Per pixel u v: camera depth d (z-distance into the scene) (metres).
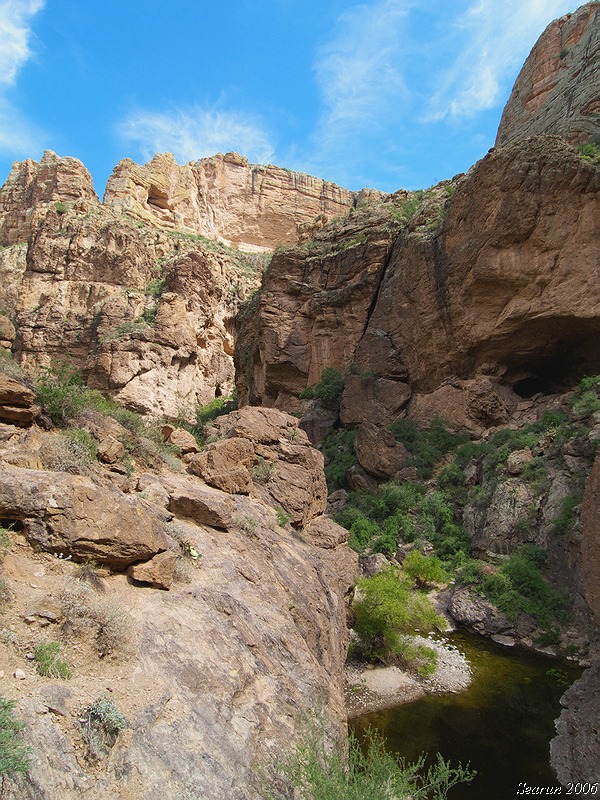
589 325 25.09
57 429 8.56
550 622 16.05
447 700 12.52
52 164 69.56
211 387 57.75
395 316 33.06
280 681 6.64
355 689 12.93
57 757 3.93
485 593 17.77
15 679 4.48
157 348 50.94
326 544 13.72
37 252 57.91
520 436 24.05
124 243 58.78
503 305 27.39
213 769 4.67
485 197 27.20
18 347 53.28
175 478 10.45
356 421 32.28
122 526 6.88
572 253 24.91
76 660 5.11
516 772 9.66
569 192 24.89
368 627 14.42
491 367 28.88
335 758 5.38
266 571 9.09
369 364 33.44
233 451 12.41
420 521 23.72
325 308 37.53
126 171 70.88
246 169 98.81
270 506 12.40
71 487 6.78
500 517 20.72
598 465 10.81
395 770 5.48
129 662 5.40
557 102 39.41
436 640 16.30
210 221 90.25
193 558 8.04
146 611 6.29
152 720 4.79
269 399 40.97
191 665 5.75
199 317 58.44
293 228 98.38
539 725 11.37
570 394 25.19
